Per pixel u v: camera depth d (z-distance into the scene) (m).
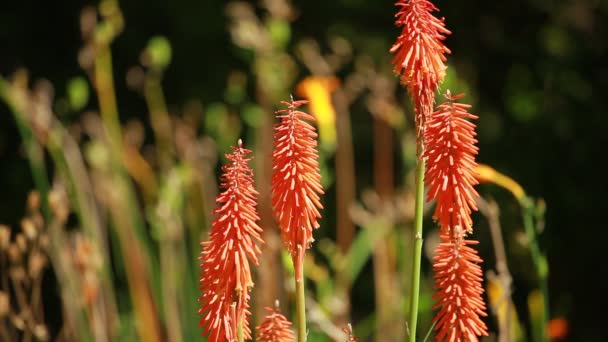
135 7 10.55
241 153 2.03
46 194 5.96
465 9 10.27
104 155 5.86
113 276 7.27
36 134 5.95
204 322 2.07
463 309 2.13
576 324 8.28
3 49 10.68
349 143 6.54
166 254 5.74
